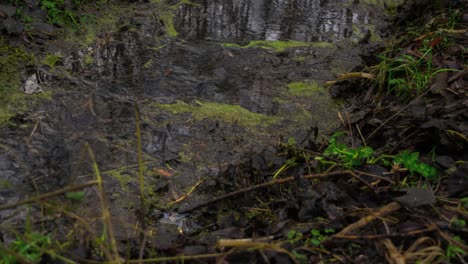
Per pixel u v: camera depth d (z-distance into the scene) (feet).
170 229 6.68
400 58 8.61
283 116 8.27
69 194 5.60
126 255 6.13
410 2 10.48
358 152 6.91
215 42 9.66
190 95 8.52
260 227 6.49
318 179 6.82
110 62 9.01
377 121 7.57
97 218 6.59
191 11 10.50
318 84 8.89
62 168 7.26
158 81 8.71
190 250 6.13
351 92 8.70
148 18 10.12
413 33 9.27
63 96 8.28
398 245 6.07
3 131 7.66
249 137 7.89
